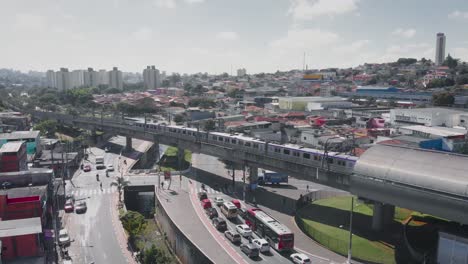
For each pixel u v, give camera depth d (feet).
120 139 599.16
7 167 281.95
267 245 199.11
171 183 335.47
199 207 271.08
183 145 396.78
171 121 652.07
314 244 209.15
